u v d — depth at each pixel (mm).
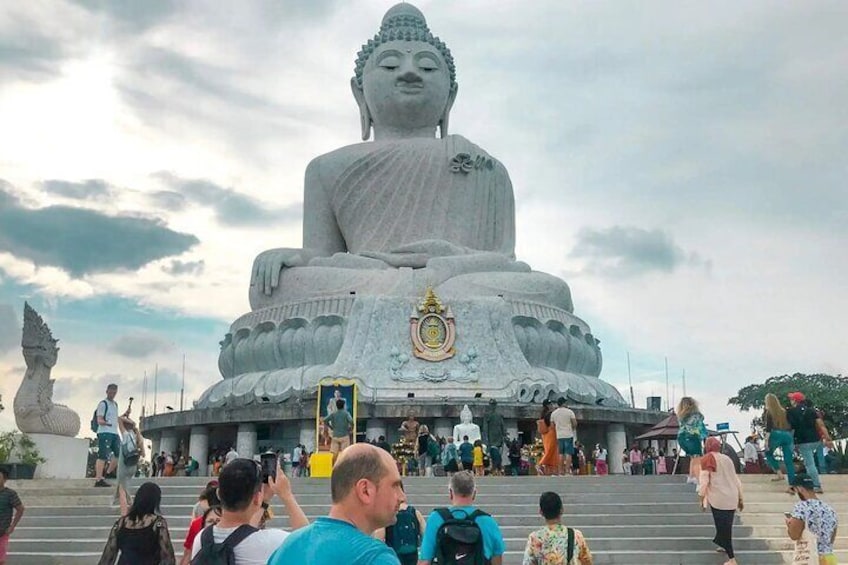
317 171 36000
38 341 23219
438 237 34312
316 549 3764
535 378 29328
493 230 35188
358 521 3936
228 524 5336
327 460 19391
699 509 15078
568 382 30266
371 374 28969
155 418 30953
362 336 29750
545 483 16734
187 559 7535
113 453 17109
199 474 29453
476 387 28906
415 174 34844
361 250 34469
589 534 14016
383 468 3971
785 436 15297
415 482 16812
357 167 35188
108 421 17141
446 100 37719
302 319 30844
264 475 5609
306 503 15719
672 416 27812
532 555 7527
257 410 28219
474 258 32625
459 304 30359
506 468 24234
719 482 11945
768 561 12836
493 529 6941
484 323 30156
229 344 33406
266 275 32812
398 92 36594
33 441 22344
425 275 31719
